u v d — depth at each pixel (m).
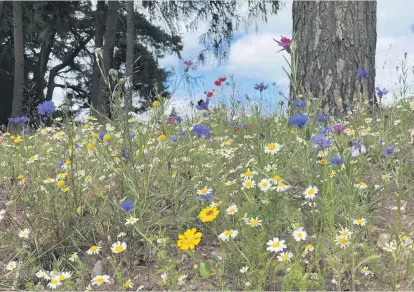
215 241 2.87
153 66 18.69
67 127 3.36
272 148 2.91
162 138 3.32
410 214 3.00
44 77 21.03
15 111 14.22
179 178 3.42
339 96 6.04
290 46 3.21
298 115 3.04
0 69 19.53
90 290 2.34
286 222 2.66
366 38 6.15
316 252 2.36
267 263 2.24
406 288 2.24
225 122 5.51
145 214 2.90
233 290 2.33
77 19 19.50
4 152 4.55
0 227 3.09
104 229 2.93
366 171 3.62
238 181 3.56
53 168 3.98
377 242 2.68
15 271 2.65
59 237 2.87
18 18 14.41
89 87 22.44
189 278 2.50
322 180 2.98
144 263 2.74
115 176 3.30
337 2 6.05
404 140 4.05
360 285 2.30
